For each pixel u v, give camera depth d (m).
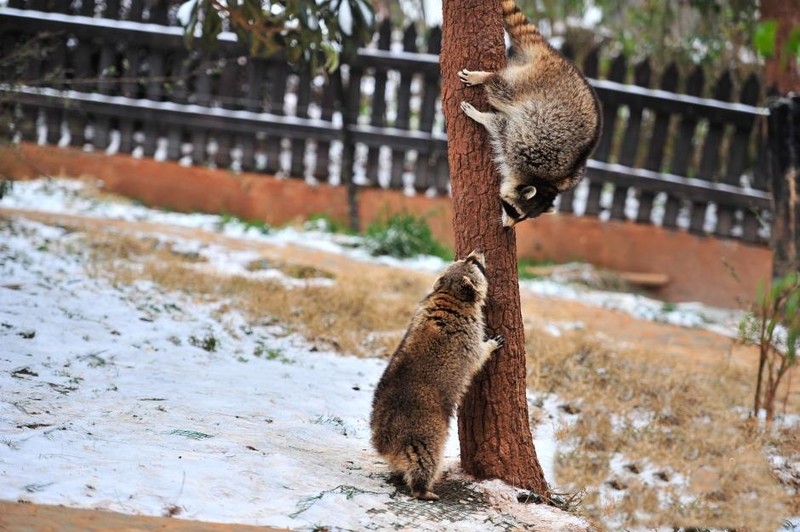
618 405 9.82
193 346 9.68
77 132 17.95
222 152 17.84
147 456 6.23
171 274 12.08
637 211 17.52
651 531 7.21
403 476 6.88
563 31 22.69
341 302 12.05
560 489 7.64
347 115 17.45
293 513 5.78
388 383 6.93
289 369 9.53
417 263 15.73
